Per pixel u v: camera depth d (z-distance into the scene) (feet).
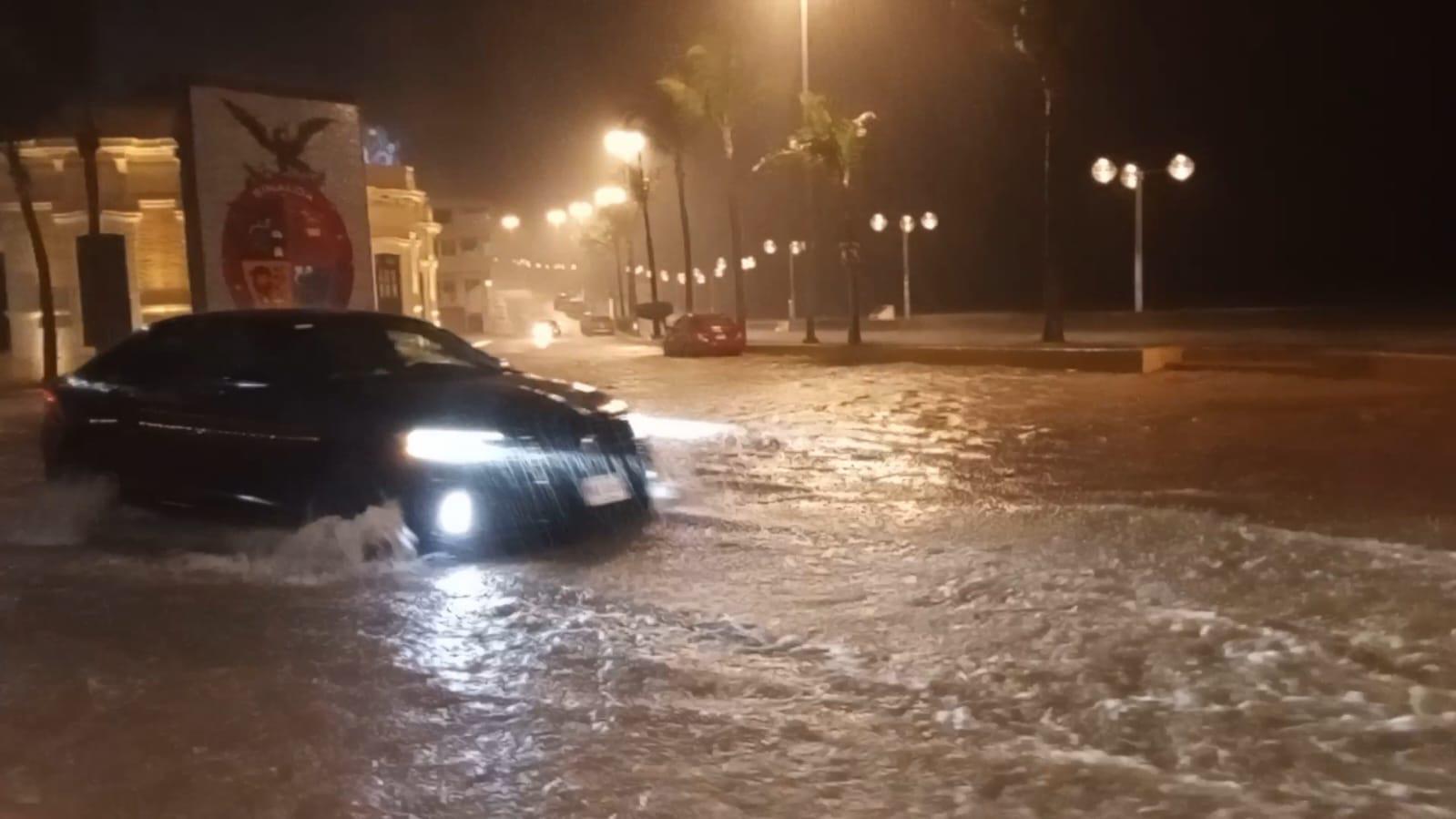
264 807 15.85
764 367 104.06
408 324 34.63
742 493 38.09
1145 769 16.39
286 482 30.25
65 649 22.56
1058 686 19.54
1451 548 27.84
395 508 28.76
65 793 16.39
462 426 29.14
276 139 65.67
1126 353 79.71
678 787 16.19
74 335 114.32
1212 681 19.54
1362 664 20.11
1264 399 61.05
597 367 111.45
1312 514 32.32
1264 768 16.29
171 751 17.74
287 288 66.39
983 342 118.73
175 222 115.14
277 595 26.14
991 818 15.11
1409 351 76.69
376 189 154.20
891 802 15.64
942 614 23.62
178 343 33.68
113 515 33.91
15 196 114.11
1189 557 27.50
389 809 15.74
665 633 22.90
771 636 22.54
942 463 43.91
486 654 21.90
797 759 17.04
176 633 23.44
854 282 128.57
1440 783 15.72
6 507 36.60
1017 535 30.53
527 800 15.93
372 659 21.77
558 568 28.17
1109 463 42.57
